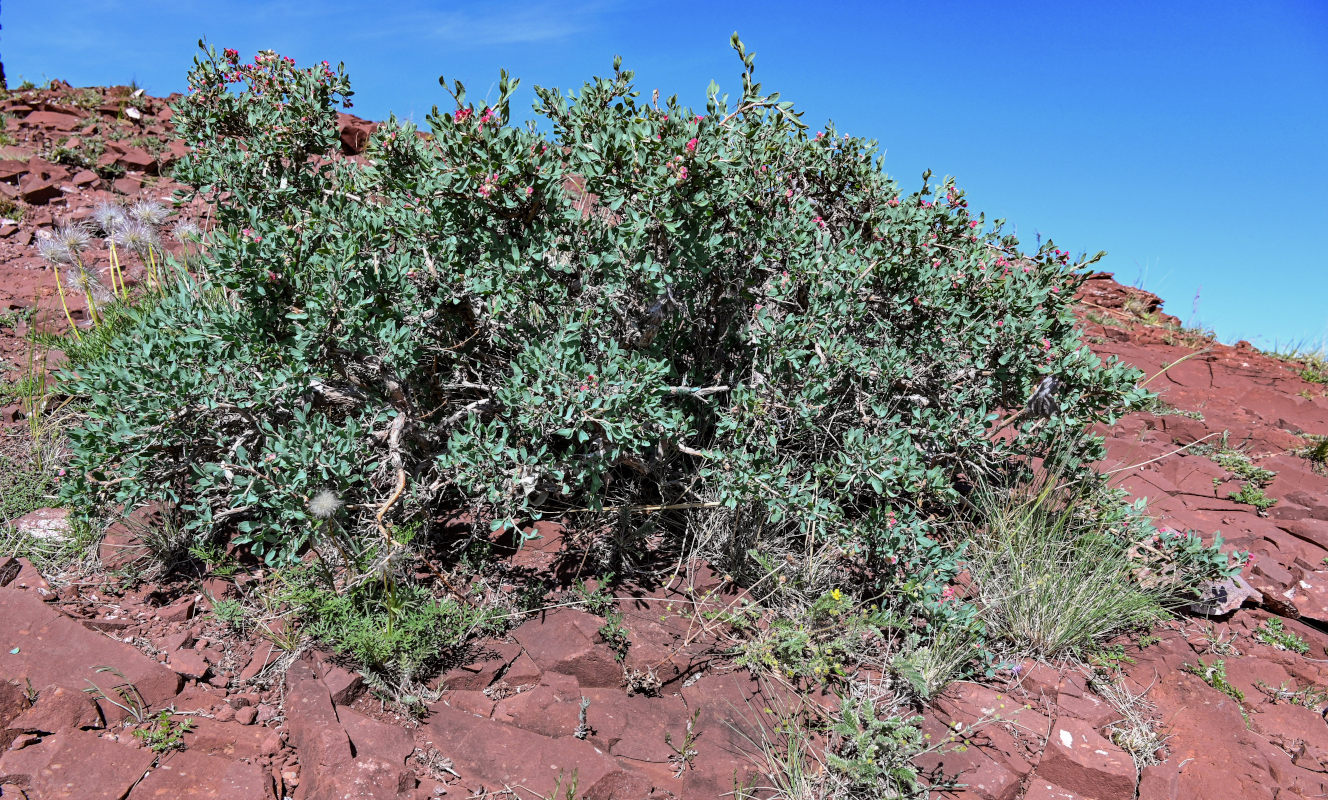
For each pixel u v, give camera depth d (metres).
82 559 3.62
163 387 3.38
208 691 2.94
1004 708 3.36
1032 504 4.39
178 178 4.63
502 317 3.79
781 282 4.26
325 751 2.67
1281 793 3.03
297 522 3.25
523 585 3.71
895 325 4.64
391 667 3.12
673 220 3.71
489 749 2.88
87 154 8.62
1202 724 3.37
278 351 3.57
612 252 3.81
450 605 3.34
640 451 3.94
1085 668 3.70
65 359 5.19
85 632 3.03
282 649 3.19
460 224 3.92
